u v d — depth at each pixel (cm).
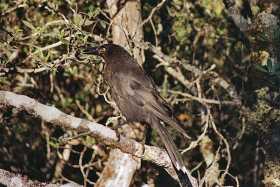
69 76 1562
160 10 1570
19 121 1566
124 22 1315
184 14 1510
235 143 1541
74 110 1588
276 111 1316
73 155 1675
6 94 1116
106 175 1210
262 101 1328
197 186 1191
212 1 1486
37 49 1275
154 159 1146
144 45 1342
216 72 1596
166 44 1599
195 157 1642
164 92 1505
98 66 1500
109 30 1398
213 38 1584
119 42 1331
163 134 1188
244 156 1698
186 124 1623
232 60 1602
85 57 1247
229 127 1623
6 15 1438
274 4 1307
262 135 1360
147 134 1341
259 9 1331
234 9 1413
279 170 1278
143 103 1222
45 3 1408
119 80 1241
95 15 1261
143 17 1568
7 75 1342
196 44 1602
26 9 1434
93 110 1591
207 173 1304
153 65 1614
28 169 1648
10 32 1310
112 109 1575
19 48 1324
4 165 1644
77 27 1235
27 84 1500
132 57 1263
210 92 1666
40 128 1623
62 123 1106
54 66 1235
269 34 1289
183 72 1617
